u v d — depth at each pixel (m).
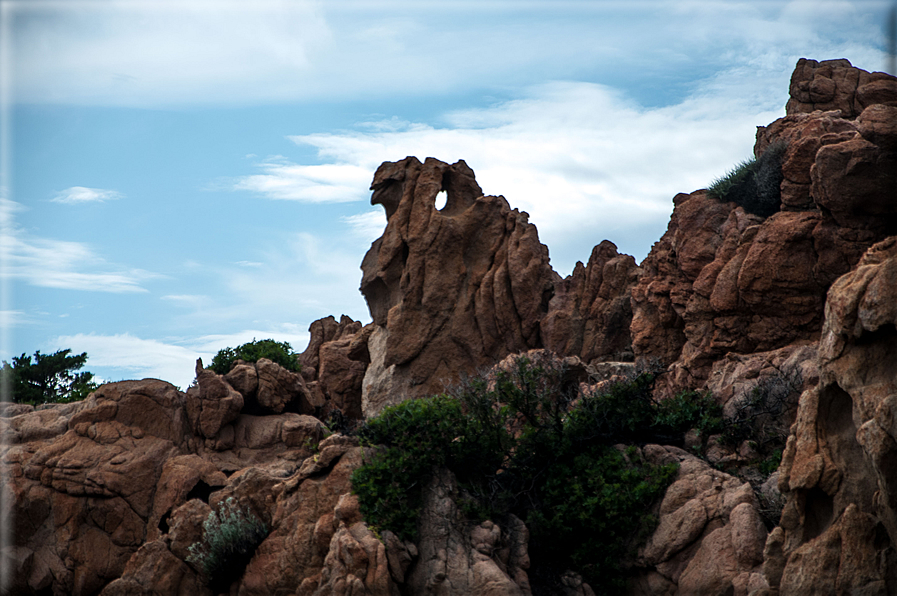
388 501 17.94
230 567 20.08
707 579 16.55
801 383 19.47
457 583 17.12
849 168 20.38
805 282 21.77
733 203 25.61
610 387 21.73
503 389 21.16
